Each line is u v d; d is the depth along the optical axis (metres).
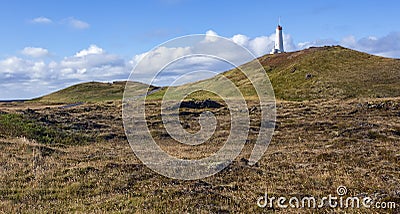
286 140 29.70
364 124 34.12
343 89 59.19
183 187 14.85
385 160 20.94
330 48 85.25
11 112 35.81
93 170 17.05
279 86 68.38
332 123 35.12
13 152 20.62
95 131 33.16
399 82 60.22
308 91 61.38
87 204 13.25
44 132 29.75
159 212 12.22
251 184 15.88
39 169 17.22
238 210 12.62
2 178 15.75
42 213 12.21
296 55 85.69
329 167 19.28
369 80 62.44
